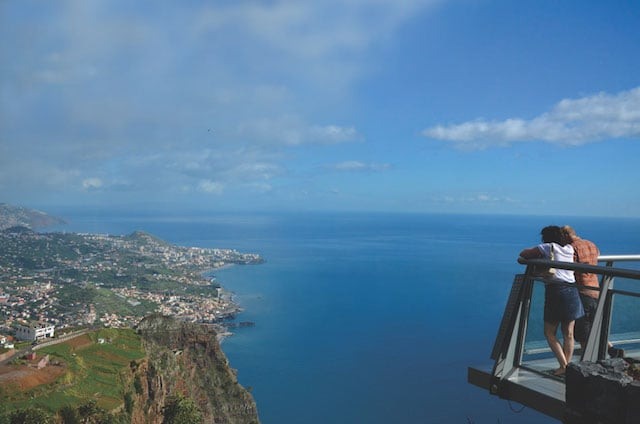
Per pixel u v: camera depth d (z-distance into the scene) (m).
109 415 46.59
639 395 3.51
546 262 5.38
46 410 43.25
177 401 61.66
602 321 5.14
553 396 5.02
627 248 168.88
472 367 5.99
